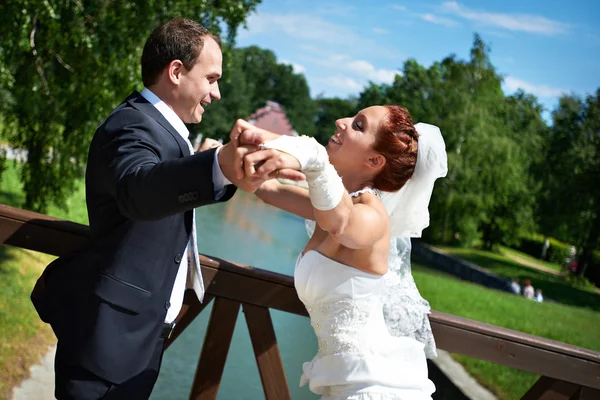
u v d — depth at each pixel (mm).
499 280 28141
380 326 2074
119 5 8812
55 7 8180
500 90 39781
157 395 6719
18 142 10859
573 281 31625
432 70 39562
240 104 70188
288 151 1517
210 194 1534
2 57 8086
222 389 7039
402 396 2002
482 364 9492
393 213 2238
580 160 32406
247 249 20938
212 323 2471
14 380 5527
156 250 1912
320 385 2062
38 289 2061
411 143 2119
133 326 1892
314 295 2076
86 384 1894
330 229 1778
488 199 36562
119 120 1848
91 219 1939
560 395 2570
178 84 1978
